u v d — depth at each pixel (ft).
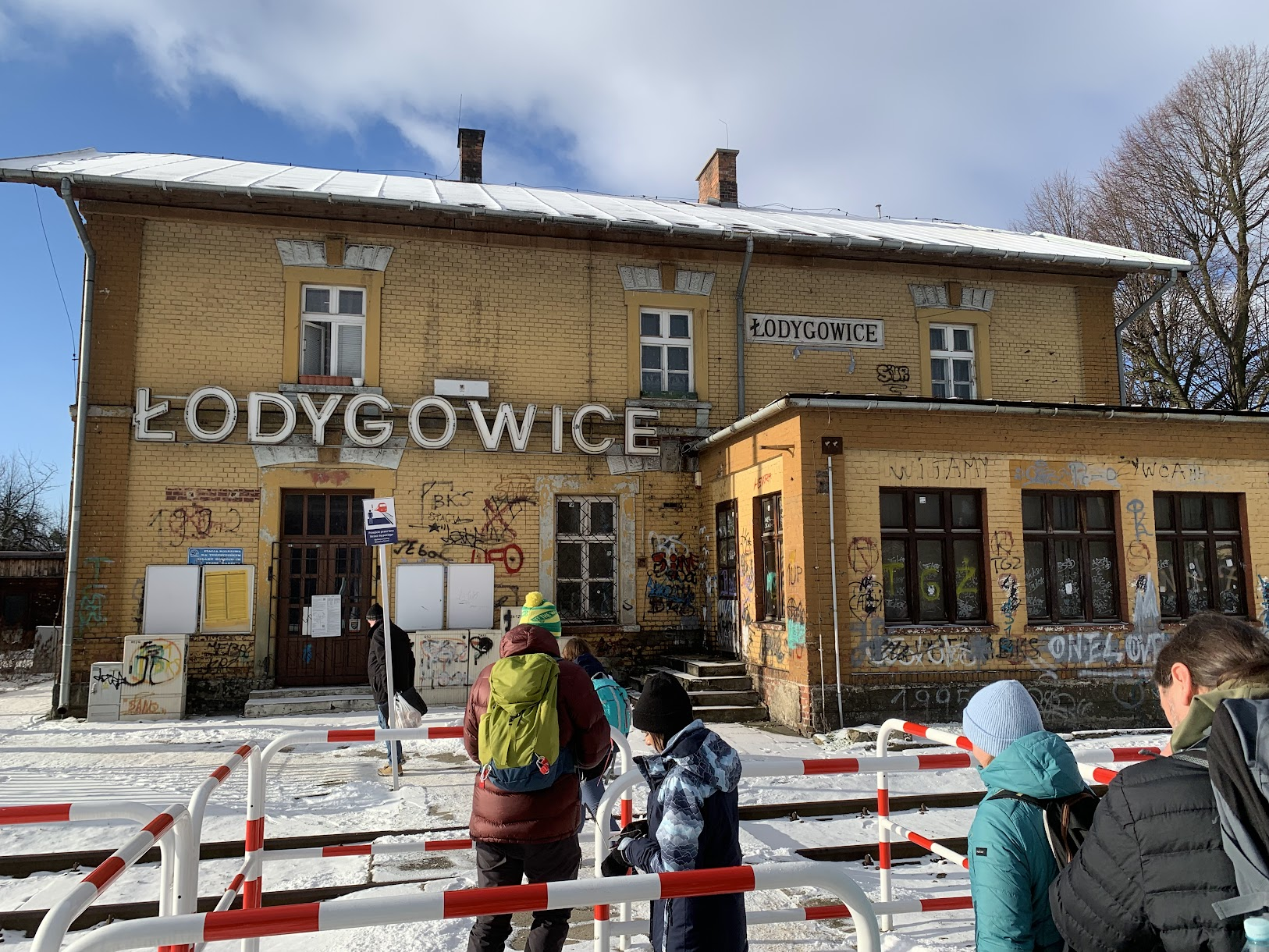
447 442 42.80
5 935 16.57
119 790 24.79
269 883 18.33
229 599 40.29
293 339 42.52
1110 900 5.99
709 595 44.86
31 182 38.96
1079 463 37.93
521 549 43.83
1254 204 69.21
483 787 12.51
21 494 136.15
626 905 14.87
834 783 25.95
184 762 28.63
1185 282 73.46
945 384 50.06
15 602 77.30
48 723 36.65
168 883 11.47
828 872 8.25
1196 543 39.42
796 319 48.62
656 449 45.57
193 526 40.45
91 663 38.78
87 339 40.32
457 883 18.42
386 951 14.98
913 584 36.06
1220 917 5.37
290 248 43.01
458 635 40.91
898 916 16.99
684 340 47.67
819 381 48.39
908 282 49.96
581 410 44.62
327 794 24.80
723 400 47.21
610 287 46.68
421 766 28.63
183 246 41.91
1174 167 73.97
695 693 38.04
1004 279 50.93
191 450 40.83
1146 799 5.96
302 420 42.22
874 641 34.88
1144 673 37.32
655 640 44.96
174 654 37.88
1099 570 38.24
